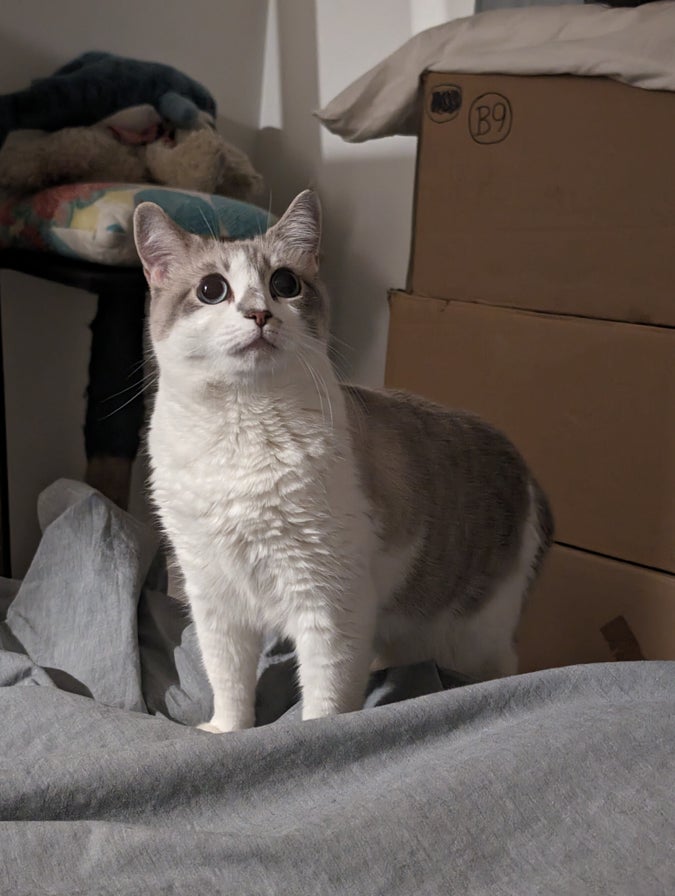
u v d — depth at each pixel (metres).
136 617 1.52
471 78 1.55
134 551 1.56
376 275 2.27
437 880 0.85
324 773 1.01
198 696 1.40
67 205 1.65
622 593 1.53
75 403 2.14
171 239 1.18
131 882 0.82
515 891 0.84
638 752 0.99
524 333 1.55
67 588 1.53
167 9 2.12
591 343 1.49
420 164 1.64
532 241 1.54
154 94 1.86
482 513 1.39
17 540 2.11
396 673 1.39
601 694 1.14
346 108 1.76
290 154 2.36
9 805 0.91
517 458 1.47
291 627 1.23
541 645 1.63
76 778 0.93
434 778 0.95
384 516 1.22
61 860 0.85
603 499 1.53
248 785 0.98
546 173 1.50
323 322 1.25
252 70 2.35
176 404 1.16
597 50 1.40
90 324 1.89
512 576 1.44
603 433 1.51
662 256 1.42
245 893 0.82
